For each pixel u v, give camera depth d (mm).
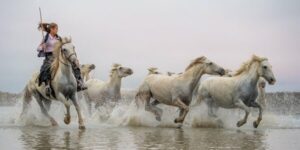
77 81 14953
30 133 12445
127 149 9352
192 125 15766
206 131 13633
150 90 16531
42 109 15641
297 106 22875
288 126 15875
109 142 10484
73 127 14727
